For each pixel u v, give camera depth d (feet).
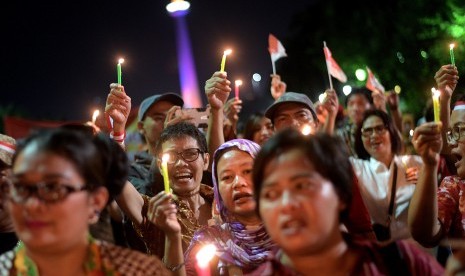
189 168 13.71
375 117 17.46
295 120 16.63
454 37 39.32
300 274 7.85
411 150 23.98
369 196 16.66
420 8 41.52
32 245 7.73
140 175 17.67
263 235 11.41
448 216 12.54
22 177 7.73
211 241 11.62
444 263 13.66
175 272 10.27
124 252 8.53
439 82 15.49
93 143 8.30
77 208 7.88
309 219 7.42
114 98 13.24
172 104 19.02
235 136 18.15
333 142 7.88
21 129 28.50
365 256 7.93
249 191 11.50
